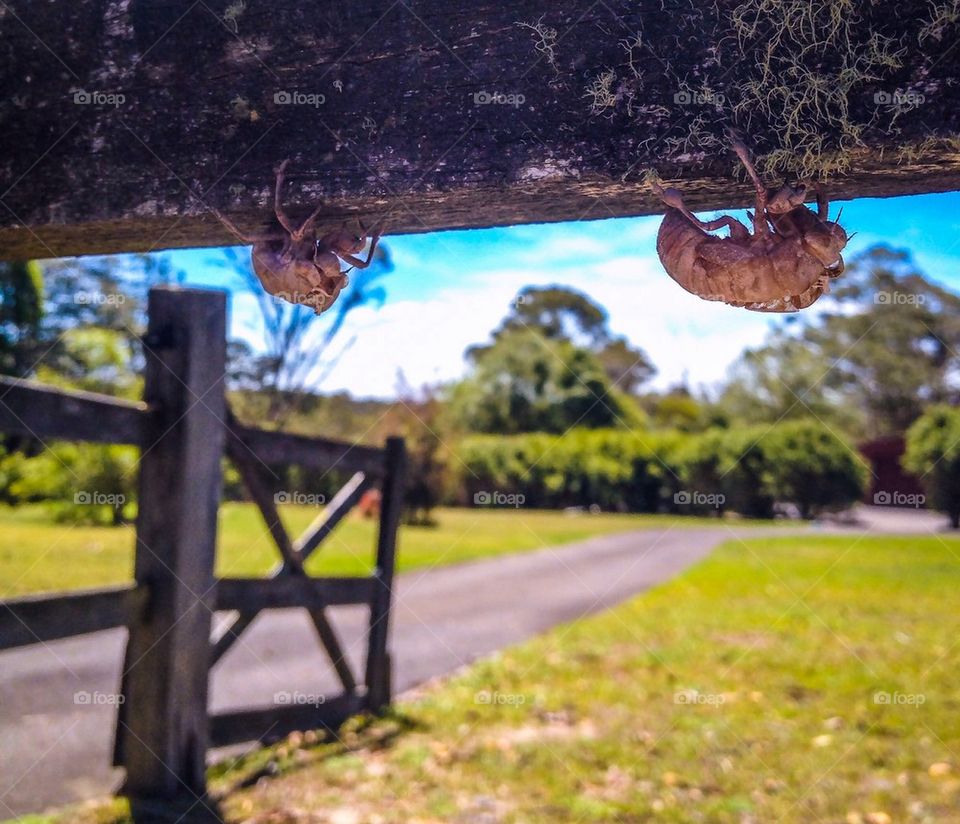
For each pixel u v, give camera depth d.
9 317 8.27
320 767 2.92
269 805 2.57
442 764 2.98
